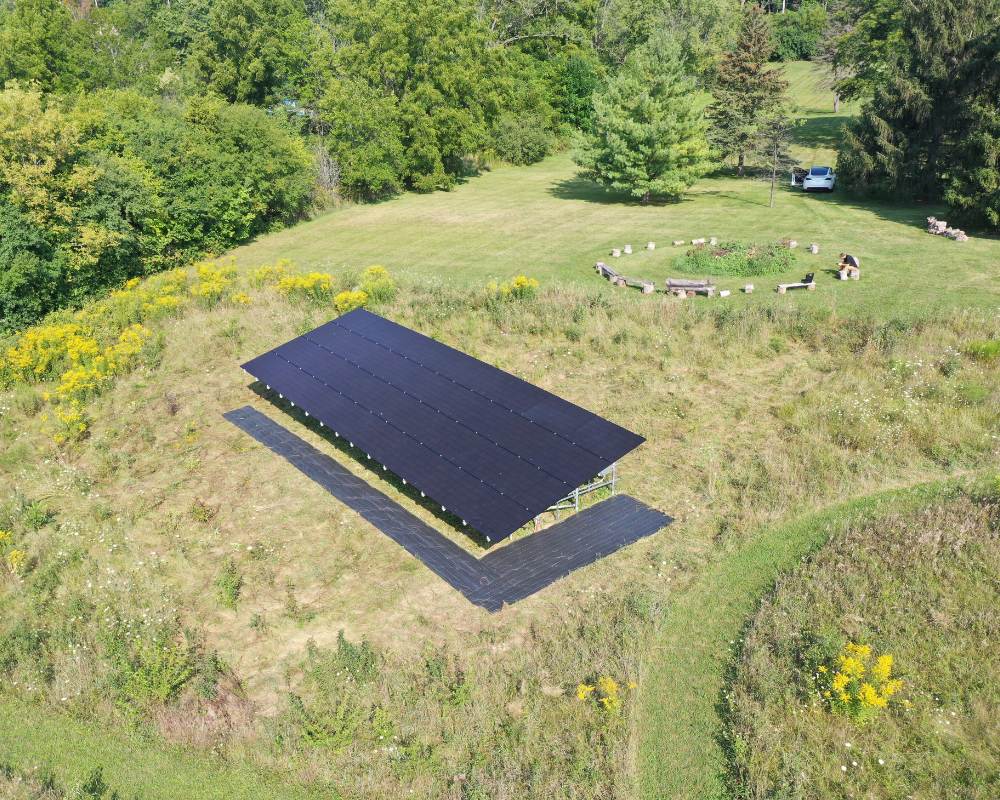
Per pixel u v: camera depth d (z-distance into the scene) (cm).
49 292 3322
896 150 4109
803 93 8181
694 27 7938
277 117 4888
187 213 3869
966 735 1192
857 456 1933
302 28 6450
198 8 7825
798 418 2075
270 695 1371
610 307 2725
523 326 2672
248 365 2378
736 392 2256
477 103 5634
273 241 4312
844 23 7181
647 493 1867
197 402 2388
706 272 3234
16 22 5862
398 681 1356
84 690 1382
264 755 1242
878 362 2275
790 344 2480
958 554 1552
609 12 8362
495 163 6412
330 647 1466
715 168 4734
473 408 1970
